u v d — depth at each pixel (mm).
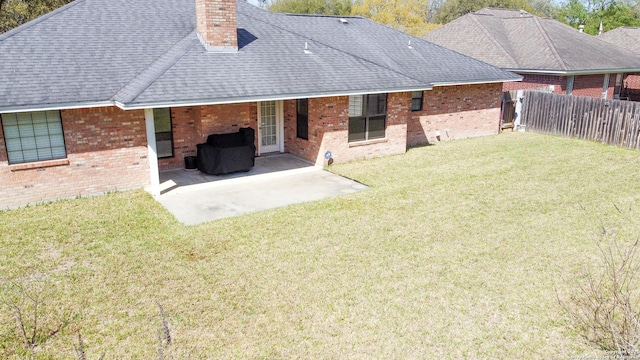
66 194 11938
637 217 10656
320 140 15164
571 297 7254
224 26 13914
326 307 7070
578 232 9844
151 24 14961
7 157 11086
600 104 19000
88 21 14148
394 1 57281
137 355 5996
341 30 20109
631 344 5336
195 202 11797
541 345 6246
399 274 8055
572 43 26203
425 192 12539
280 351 6105
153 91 11344
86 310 6973
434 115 19172
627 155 16906
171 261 8523
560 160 16188
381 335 6426
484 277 7973
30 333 6426
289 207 11406
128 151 12562
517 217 10695
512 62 24641
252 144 14820
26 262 8469
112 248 9062
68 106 10906
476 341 6320
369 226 10180
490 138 20422
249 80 13070
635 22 53344
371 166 15352
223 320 6754
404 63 18438
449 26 30250
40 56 12211
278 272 8125
